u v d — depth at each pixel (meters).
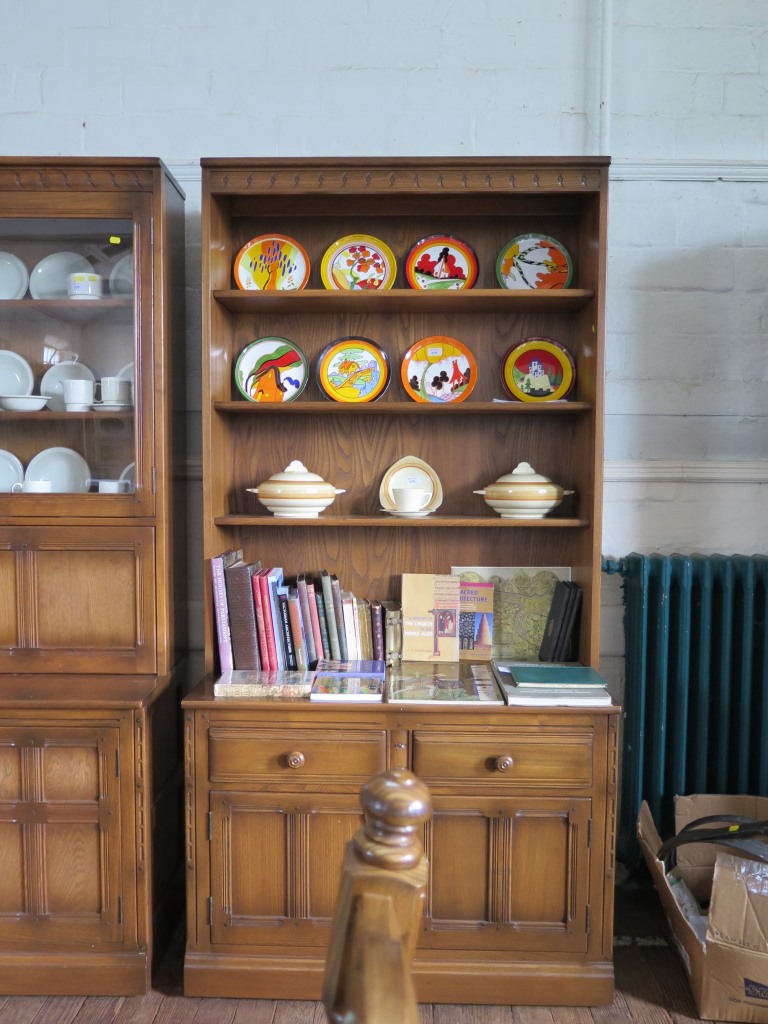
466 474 2.26
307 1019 1.78
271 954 1.85
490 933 1.85
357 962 0.60
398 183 1.91
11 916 1.85
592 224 2.00
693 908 1.93
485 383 2.24
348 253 2.19
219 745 1.84
